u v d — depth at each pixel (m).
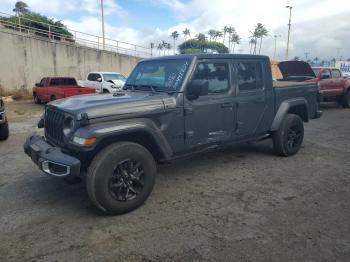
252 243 2.98
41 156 3.62
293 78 10.07
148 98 3.86
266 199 4.01
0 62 20.42
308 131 8.50
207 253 2.83
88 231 3.25
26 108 15.02
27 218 3.54
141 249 2.91
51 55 22.66
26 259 2.77
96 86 16.52
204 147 4.52
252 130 5.15
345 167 5.30
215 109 4.47
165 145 3.93
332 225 3.31
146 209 3.75
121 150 3.47
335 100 13.56
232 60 4.73
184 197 4.09
